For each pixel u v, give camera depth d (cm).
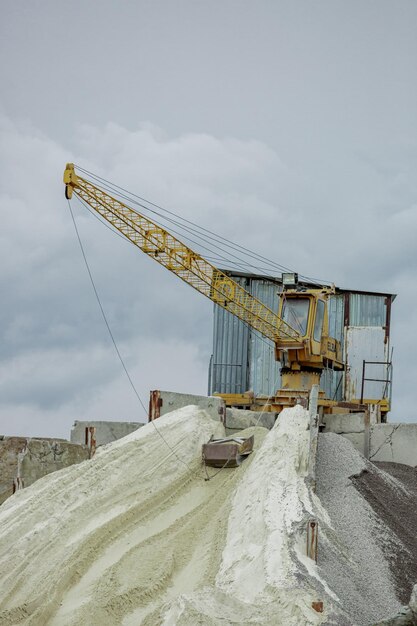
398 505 2838
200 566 2569
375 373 5294
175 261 5284
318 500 2744
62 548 2928
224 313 5372
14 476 4019
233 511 2788
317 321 4900
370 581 2389
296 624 1973
